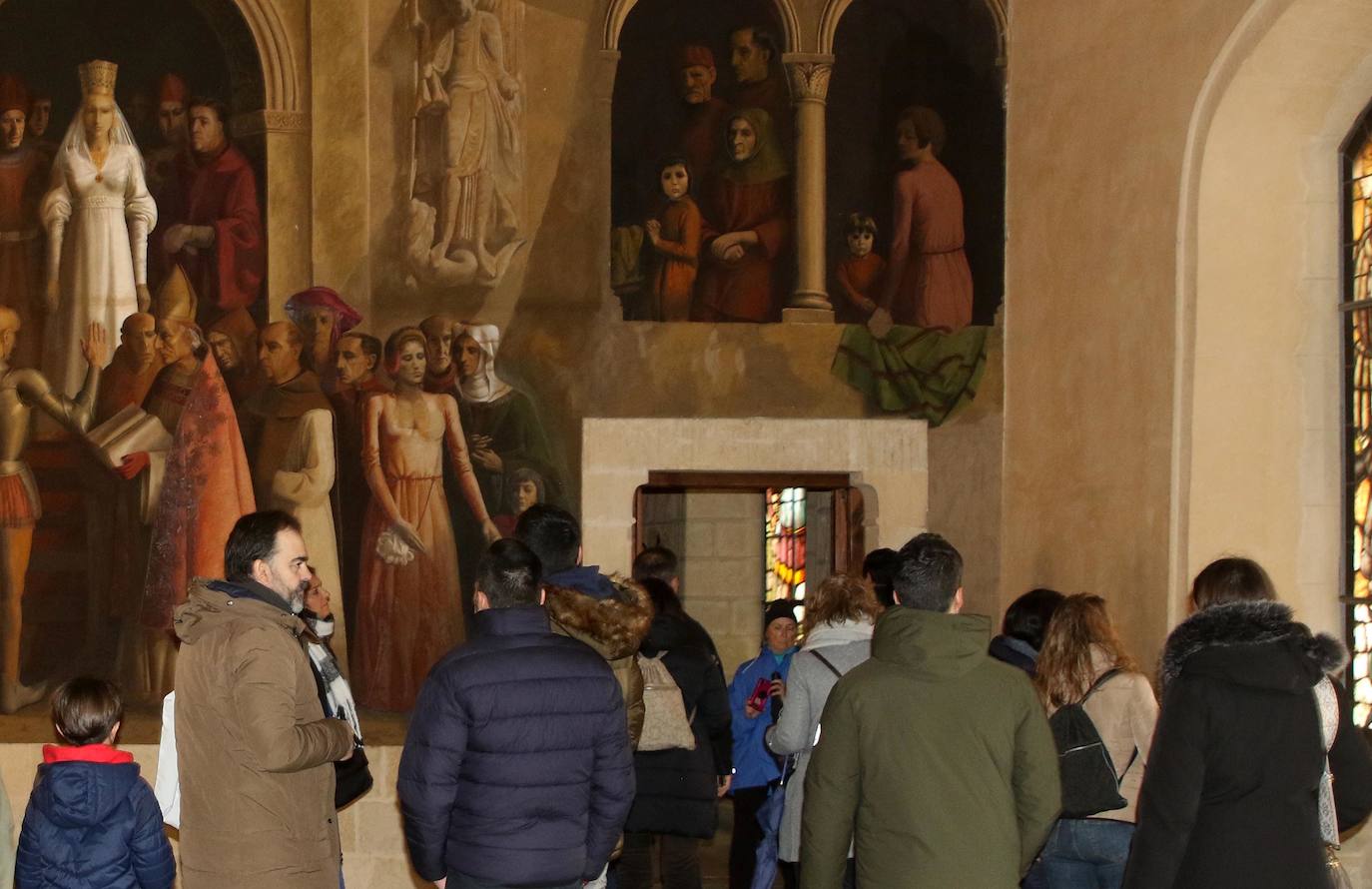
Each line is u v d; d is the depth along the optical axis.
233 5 6.30
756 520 10.55
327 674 3.75
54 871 3.28
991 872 2.85
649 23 6.54
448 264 6.36
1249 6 5.14
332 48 6.34
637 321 6.46
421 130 6.37
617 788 3.17
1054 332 6.33
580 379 6.42
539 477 6.35
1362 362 5.41
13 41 6.18
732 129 6.56
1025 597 4.16
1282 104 5.36
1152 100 5.69
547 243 6.43
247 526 3.28
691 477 6.60
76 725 3.34
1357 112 5.41
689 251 6.52
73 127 6.21
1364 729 5.32
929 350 6.64
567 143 6.45
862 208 6.63
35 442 6.11
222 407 6.23
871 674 2.96
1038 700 2.98
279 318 6.29
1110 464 5.88
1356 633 5.41
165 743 3.57
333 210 6.33
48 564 6.08
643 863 4.69
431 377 6.33
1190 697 2.80
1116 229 5.89
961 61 6.75
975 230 6.72
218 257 6.28
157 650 6.09
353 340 6.31
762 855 4.23
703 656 4.54
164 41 6.29
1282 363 5.50
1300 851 2.78
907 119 6.69
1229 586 3.22
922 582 2.98
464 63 6.39
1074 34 6.26
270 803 3.15
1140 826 2.81
